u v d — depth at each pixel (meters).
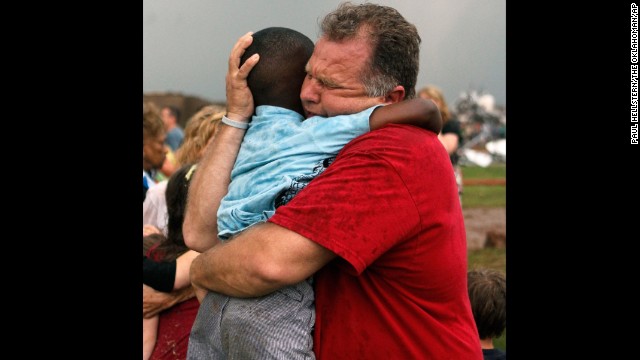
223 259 1.45
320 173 1.46
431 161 1.43
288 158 1.48
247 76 1.61
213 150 1.66
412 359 1.45
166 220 2.66
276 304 1.44
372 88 1.50
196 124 3.09
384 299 1.46
